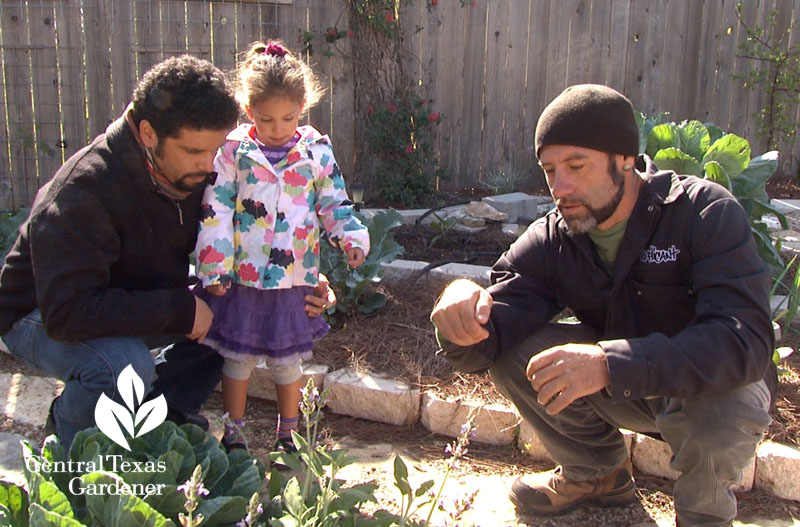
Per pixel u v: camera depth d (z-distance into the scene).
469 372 2.38
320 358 3.46
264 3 6.12
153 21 5.86
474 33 6.82
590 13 7.04
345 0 6.36
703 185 2.22
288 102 2.63
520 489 2.61
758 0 7.41
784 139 7.80
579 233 2.25
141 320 2.31
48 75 5.79
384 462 2.93
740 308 2.02
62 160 5.92
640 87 7.29
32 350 2.47
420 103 6.59
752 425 2.11
